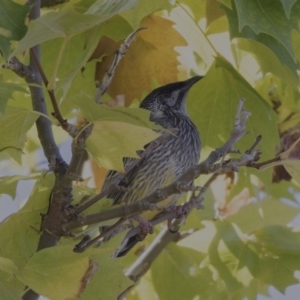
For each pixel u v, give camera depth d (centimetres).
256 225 1216
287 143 1095
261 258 1069
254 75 1016
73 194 752
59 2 924
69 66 966
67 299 662
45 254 650
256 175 985
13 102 1063
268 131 961
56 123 634
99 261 713
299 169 654
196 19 957
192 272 1155
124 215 679
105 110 606
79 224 699
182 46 988
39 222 725
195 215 1132
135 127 618
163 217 810
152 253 1098
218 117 992
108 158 646
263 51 884
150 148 731
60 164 730
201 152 1011
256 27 730
